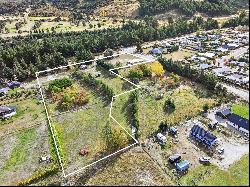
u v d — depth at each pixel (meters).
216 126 90.62
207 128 90.56
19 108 106.25
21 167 79.62
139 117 96.12
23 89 117.81
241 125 88.19
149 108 101.12
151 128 90.88
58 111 103.25
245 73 120.69
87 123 95.94
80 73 125.06
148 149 82.69
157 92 110.88
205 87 113.00
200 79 115.25
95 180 73.25
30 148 86.50
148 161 78.38
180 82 117.25
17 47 139.12
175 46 150.88
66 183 73.00
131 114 97.75
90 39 152.62
